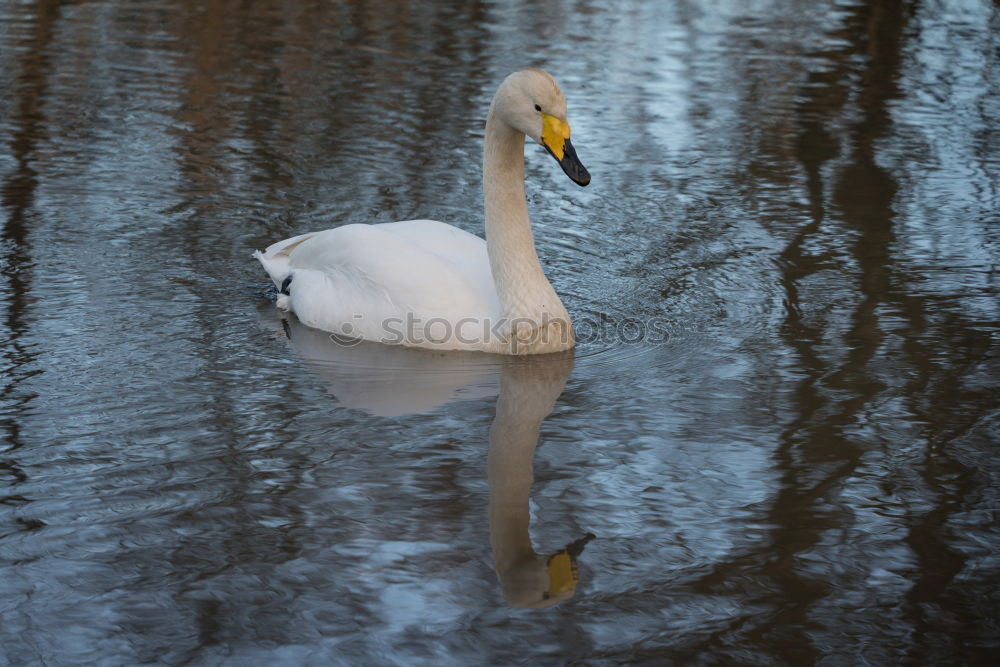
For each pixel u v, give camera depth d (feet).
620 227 53.78
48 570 26.68
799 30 93.76
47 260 47.37
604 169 61.57
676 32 92.22
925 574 27.43
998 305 45.37
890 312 44.62
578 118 69.77
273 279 45.70
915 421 35.42
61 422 33.94
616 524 29.40
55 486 30.30
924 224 54.80
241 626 24.99
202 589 26.20
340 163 60.85
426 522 29.22
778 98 75.46
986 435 34.53
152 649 24.21
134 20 89.66
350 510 29.68
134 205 54.24
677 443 33.88
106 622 24.97
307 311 43.34
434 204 55.62
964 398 37.09
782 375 38.93
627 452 33.30
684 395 37.35
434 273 41.83
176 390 36.60
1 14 89.30
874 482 31.71
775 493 31.04
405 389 37.63
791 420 35.47
